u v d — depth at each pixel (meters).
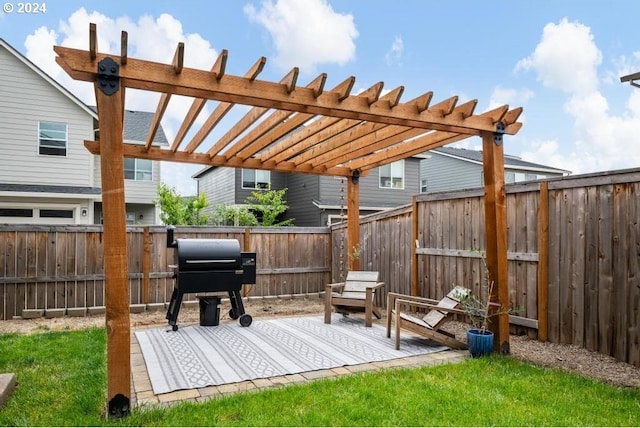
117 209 2.77
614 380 3.44
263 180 16.20
